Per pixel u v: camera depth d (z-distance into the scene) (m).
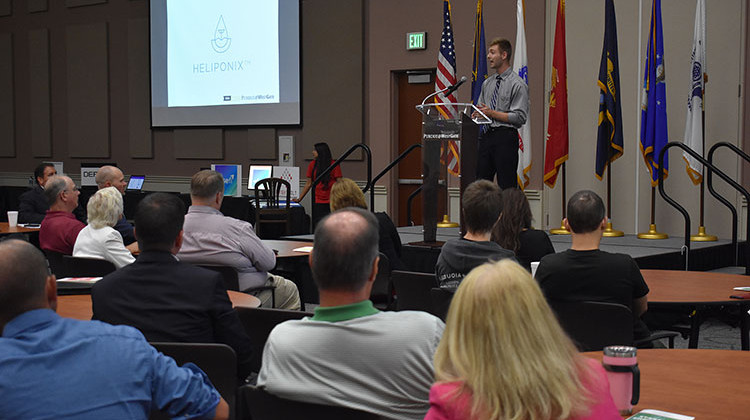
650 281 3.84
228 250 3.85
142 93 11.86
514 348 1.11
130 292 2.34
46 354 1.45
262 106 10.62
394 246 4.79
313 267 1.73
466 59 8.63
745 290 3.54
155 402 1.55
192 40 11.18
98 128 12.41
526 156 7.55
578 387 1.12
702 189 6.68
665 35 7.36
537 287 1.17
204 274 2.38
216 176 3.95
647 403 1.75
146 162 11.96
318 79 10.14
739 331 5.54
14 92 13.50
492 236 3.80
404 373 1.67
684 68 7.26
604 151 6.96
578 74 7.84
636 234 7.46
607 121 6.95
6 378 1.43
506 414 1.09
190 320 2.32
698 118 6.62
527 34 8.09
